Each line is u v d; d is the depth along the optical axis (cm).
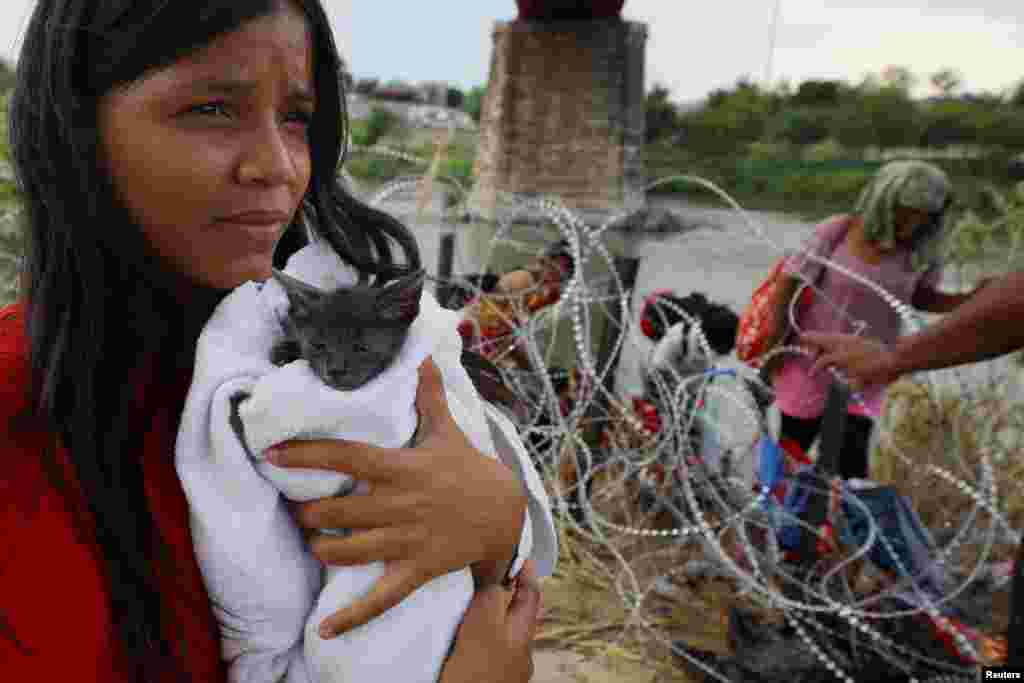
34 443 113
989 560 399
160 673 121
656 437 369
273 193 123
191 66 112
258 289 158
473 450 152
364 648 136
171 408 140
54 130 116
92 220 118
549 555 195
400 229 188
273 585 135
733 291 634
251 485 135
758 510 360
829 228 441
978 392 472
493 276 426
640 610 368
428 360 162
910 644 328
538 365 344
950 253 513
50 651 106
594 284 423
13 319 128
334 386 143
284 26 119
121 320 126
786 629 346
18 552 105
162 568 125
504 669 150
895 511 373
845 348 335
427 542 139
